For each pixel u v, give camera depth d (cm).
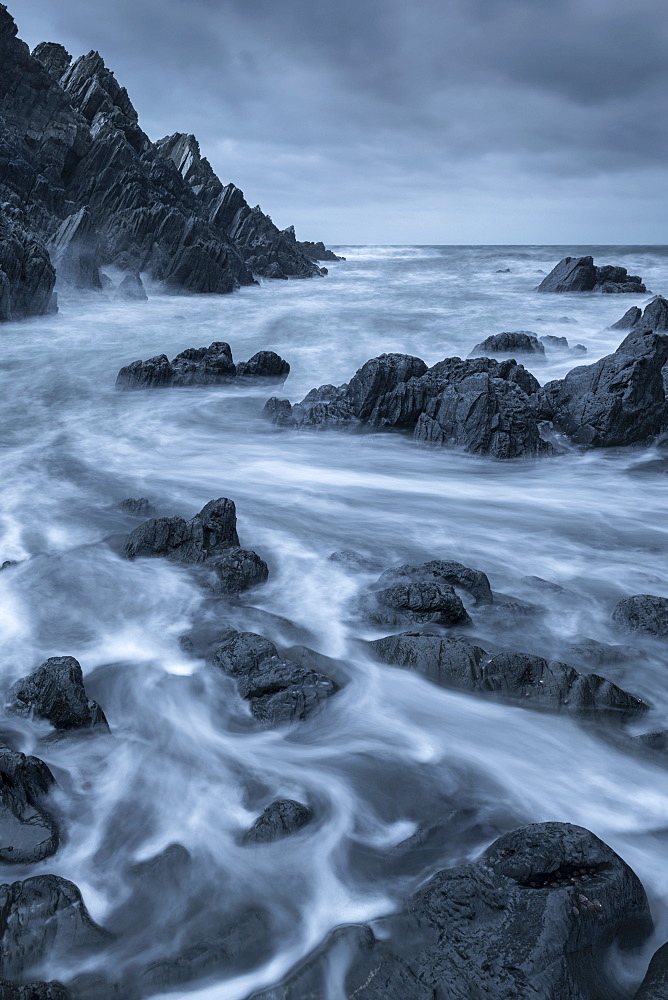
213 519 939
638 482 1382
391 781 535
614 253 13438
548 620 797
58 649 710
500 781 539
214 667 663
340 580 885
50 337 2980
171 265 5109
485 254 14900
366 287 6275
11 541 993
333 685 628
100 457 1476
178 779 533
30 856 447
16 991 355
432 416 1636
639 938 402
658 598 789
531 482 1379
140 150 6362
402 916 395
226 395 2086
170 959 382
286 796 517
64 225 4350
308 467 1445
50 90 5262
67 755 553
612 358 1633
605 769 557
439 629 756
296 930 408
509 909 382
